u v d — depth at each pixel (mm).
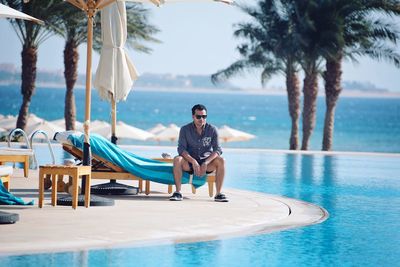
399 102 126062
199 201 12102
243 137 47656
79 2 11102
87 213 10234
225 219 10117
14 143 26062
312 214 11055
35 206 10727
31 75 31312
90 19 11195
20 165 19609
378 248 8555
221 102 134250
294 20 33062
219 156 12250
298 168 21375
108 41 12492
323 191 15117
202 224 9625
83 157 11281
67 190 12586
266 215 10641
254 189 15352
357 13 32312
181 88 133625
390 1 31922
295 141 34656
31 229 8781
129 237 8531
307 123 34094
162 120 111125
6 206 10648
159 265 7277
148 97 134250
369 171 20906
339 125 105188
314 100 34125
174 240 8523
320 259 7871
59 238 8305
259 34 34375
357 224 10352
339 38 31703
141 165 12398
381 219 10914
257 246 8414
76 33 31672
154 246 8148
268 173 19469
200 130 12297
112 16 12469
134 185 14602
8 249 7691
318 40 32344
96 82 12547
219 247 8273
